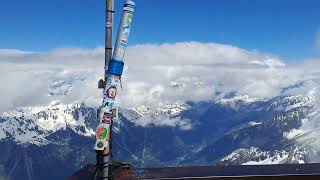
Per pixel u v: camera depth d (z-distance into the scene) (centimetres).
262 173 350
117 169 342
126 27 281
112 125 289
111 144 295
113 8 294
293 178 343
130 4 281
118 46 281
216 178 339
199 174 347
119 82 284
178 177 336
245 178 339
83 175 330
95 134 286
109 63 282
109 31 293
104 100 281
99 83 292
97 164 299
